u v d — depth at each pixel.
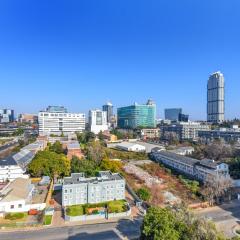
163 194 109.94
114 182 104.12
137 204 98.75
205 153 192.62
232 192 113.50
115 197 104.00
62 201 99.44
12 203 93.06
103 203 100.06
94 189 101.31
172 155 172.12
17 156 155.62
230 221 86.81
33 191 112.94
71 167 139.50
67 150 187.75
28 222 84.88
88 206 96.44
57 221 86.38
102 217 88.88
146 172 148.75
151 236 63.38
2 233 77.75
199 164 139.38
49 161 136.88
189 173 145.62
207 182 116.81
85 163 141.38
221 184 106.69
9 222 84.88
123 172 144.75
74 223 84.88
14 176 132.75
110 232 78.62
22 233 77.88
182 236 61.66
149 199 102.94
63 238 74.88
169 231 61.03
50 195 108.50
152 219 65.50
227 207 99.06
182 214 68.38
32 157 167.88
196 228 62.16
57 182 124.38
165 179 135.88
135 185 124.12
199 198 108.06
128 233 78.00
